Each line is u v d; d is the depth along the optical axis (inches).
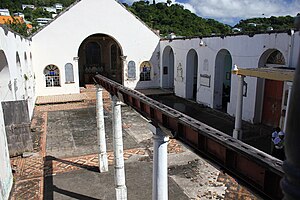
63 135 448.5
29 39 674.8
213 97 593.6
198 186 281.3
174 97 739.4
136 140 422.9
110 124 510.3
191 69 701.9
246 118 488.7
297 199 37.3
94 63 984.9
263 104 466.6
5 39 334.0
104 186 284.8
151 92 786.2
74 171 317.7
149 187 282.0
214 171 315.3
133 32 812.0
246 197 258.2
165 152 143.2
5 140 271.1
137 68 835.4
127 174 309.3
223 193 267.0
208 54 597.0
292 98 38.4
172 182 289.9
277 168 69.4
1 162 242.1
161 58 837.2
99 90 299.6
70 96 741.9
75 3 743.7
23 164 337.4
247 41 469.4
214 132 103.0
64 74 762.8
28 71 569.3
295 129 37.5
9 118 353.4
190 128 115.2
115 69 1001.5
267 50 427.8
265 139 399.5
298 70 37.6
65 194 269.4
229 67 656.4
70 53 759.7
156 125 145.6
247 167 85.8
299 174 36.9
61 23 739.4
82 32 762.8
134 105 189.5
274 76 313.3
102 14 773.9
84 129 480.4
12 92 366.3
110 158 353.7
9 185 266.5
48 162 342.6
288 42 382.6
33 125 503.8
